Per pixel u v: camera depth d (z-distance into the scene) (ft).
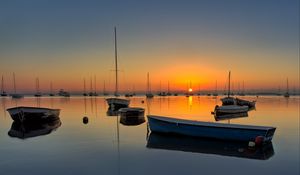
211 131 59.93
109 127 80.07
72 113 126.72
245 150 50.70
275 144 55.77
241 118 106.63
